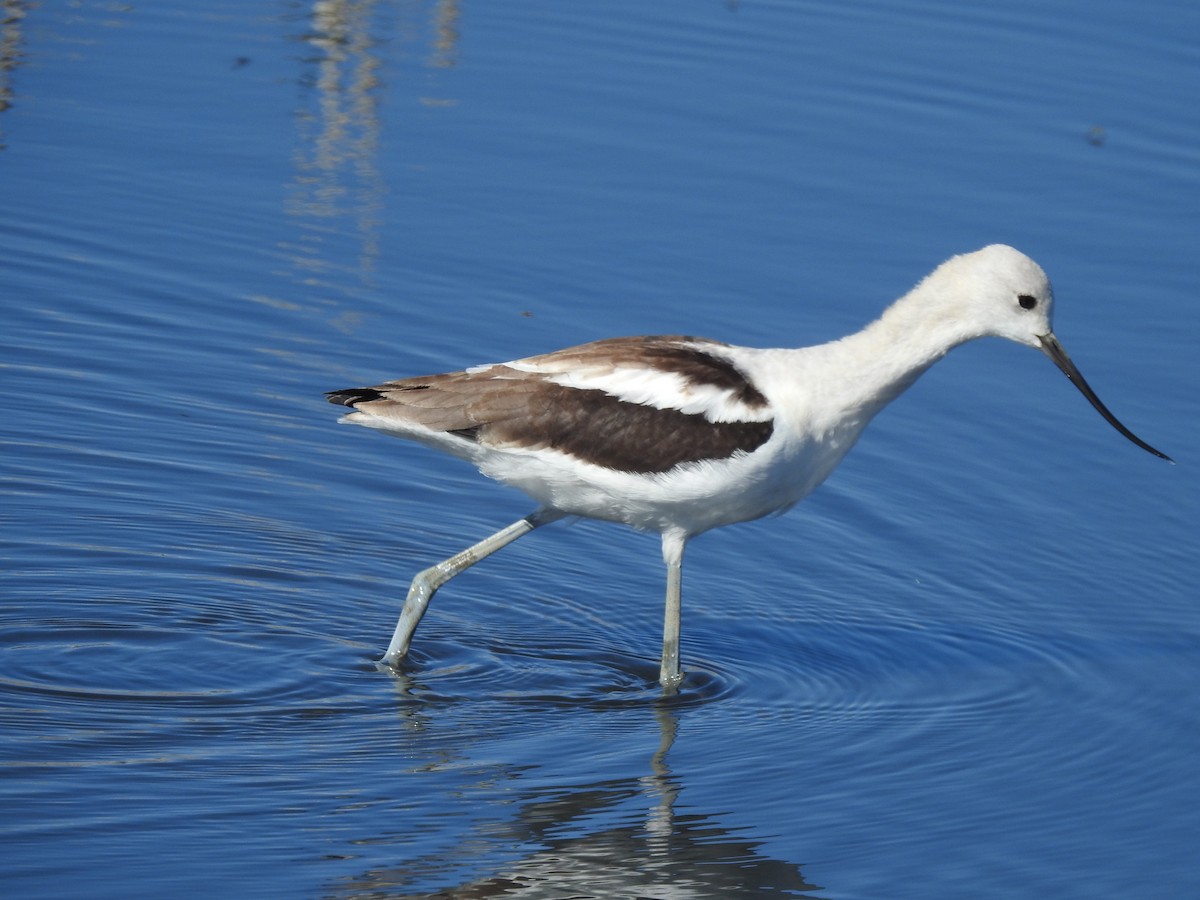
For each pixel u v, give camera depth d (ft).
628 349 36.94
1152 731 36.37
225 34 68.03
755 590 42.16
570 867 30.83
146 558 41.68
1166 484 45.88
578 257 54.95
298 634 39.11
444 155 60.13
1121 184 58.29
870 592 42.09
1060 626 40.73
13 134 60.03
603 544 44.19
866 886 30.66
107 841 30.76
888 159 59.82
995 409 49.21
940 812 33.12
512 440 36.37
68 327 51.01
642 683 38.01
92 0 70.44
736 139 61.00
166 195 57.57
